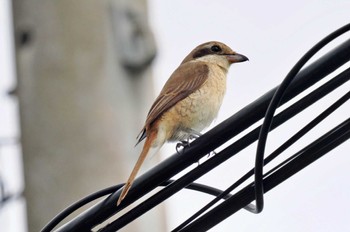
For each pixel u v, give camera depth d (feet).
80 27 43.68
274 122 25.73
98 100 42.73
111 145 42.16
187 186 28.30
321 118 25.93
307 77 24.75
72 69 43.16
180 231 26.96
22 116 43.65
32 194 42.11
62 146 42.16
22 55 44.50
